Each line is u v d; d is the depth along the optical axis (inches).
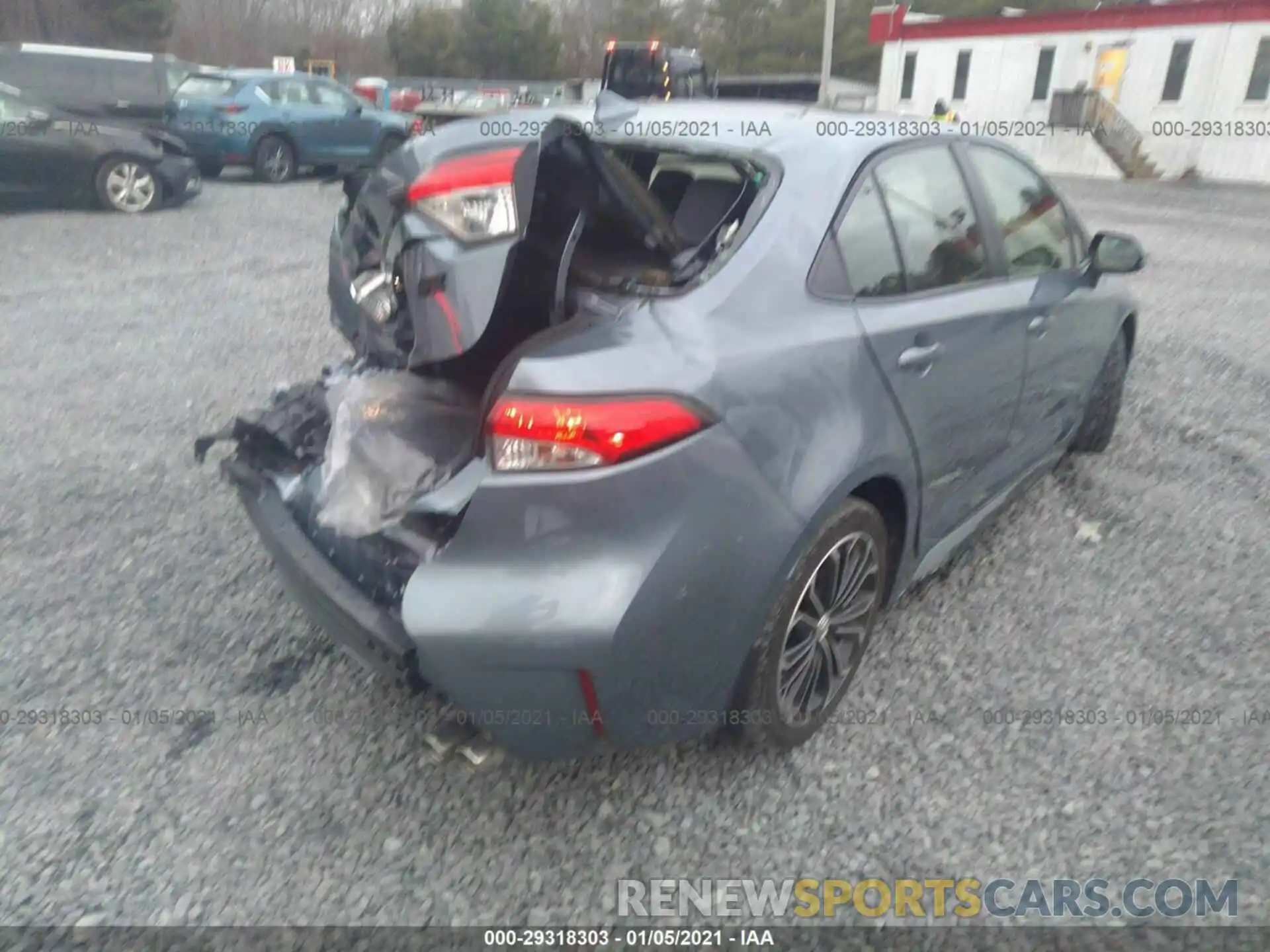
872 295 109.9
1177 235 537.0
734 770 109.3
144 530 154.7
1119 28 972.6
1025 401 140.8
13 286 301.6
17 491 164.9
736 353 92.5
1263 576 150.0
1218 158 932.6
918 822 103.4
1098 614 139.9
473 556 87.6
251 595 139.0
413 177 118.6
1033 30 1040.8
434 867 96.5
